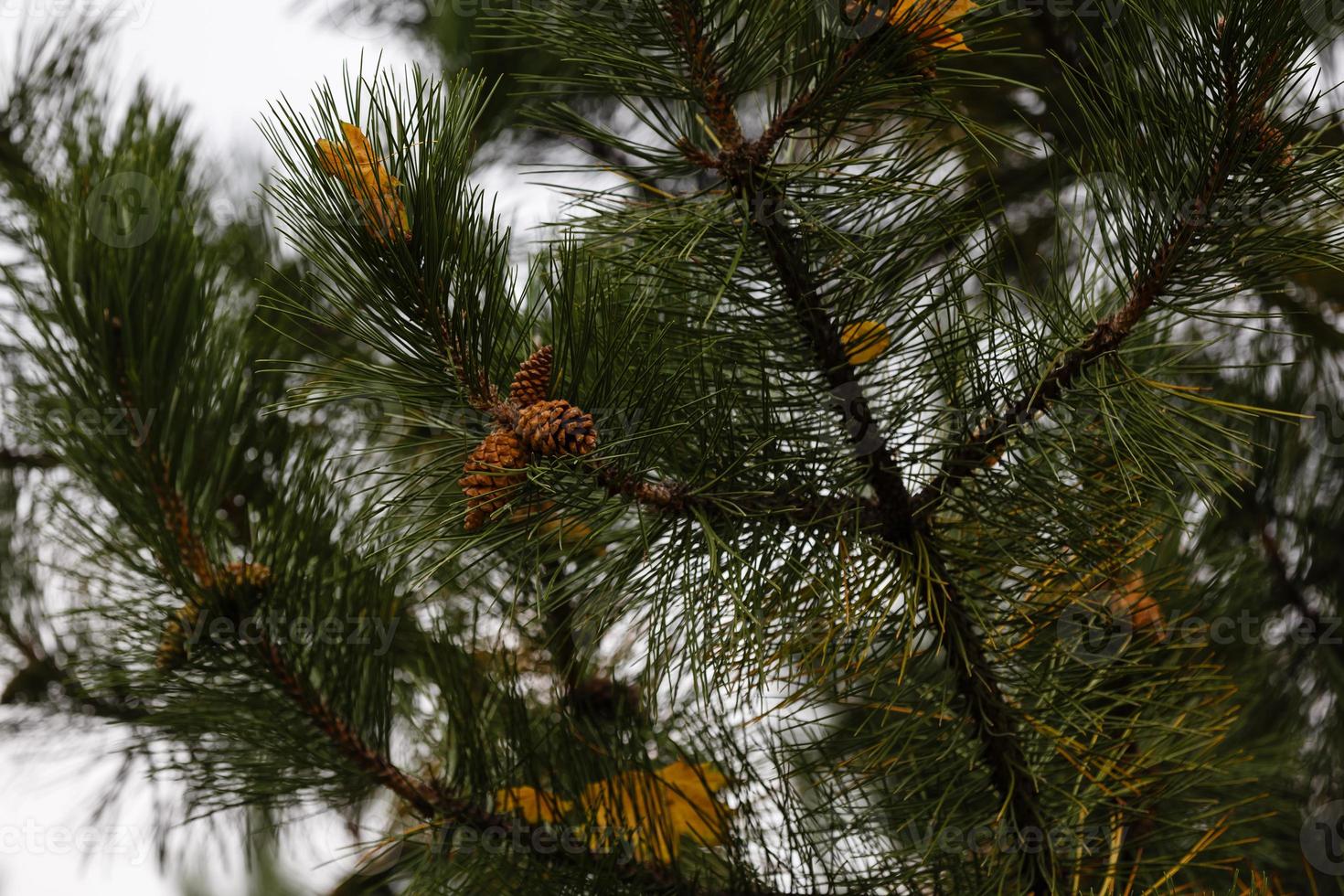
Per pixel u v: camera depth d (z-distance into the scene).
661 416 2.50
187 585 2.70
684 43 2.52
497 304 2.49
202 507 2.73
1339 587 3.63
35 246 2.89
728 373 2.61
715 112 2.54
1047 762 2.65
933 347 2.56
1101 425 2.56
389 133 2.44
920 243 2.57
